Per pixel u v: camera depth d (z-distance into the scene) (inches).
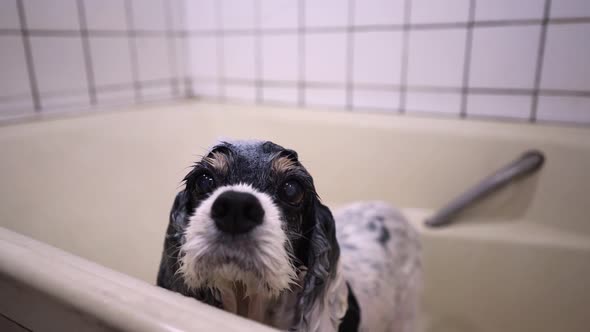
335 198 50.8
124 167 46.7
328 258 22.0
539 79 44.0
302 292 21.6
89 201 42.4
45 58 46.7
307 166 34.4
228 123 55.2
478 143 44.1
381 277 32.4
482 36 45.5
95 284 16.4
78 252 38.7
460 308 42.7
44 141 41.4
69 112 48.4
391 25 49.4
